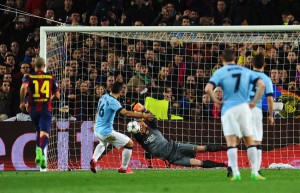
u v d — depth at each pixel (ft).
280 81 110.32
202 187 64.69
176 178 81.82
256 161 75.82
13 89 118.83
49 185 68.39
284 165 106.22
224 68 72.69
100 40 117.70
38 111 86.84
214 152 106.83
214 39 111.75
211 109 111.04
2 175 89.71
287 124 106.52
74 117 108.27
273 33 111.34
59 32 108.17
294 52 111.55
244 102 72.59
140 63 113.70
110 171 101.24
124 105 110.93
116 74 114.32
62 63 109.81
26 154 106.52
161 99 111.14
